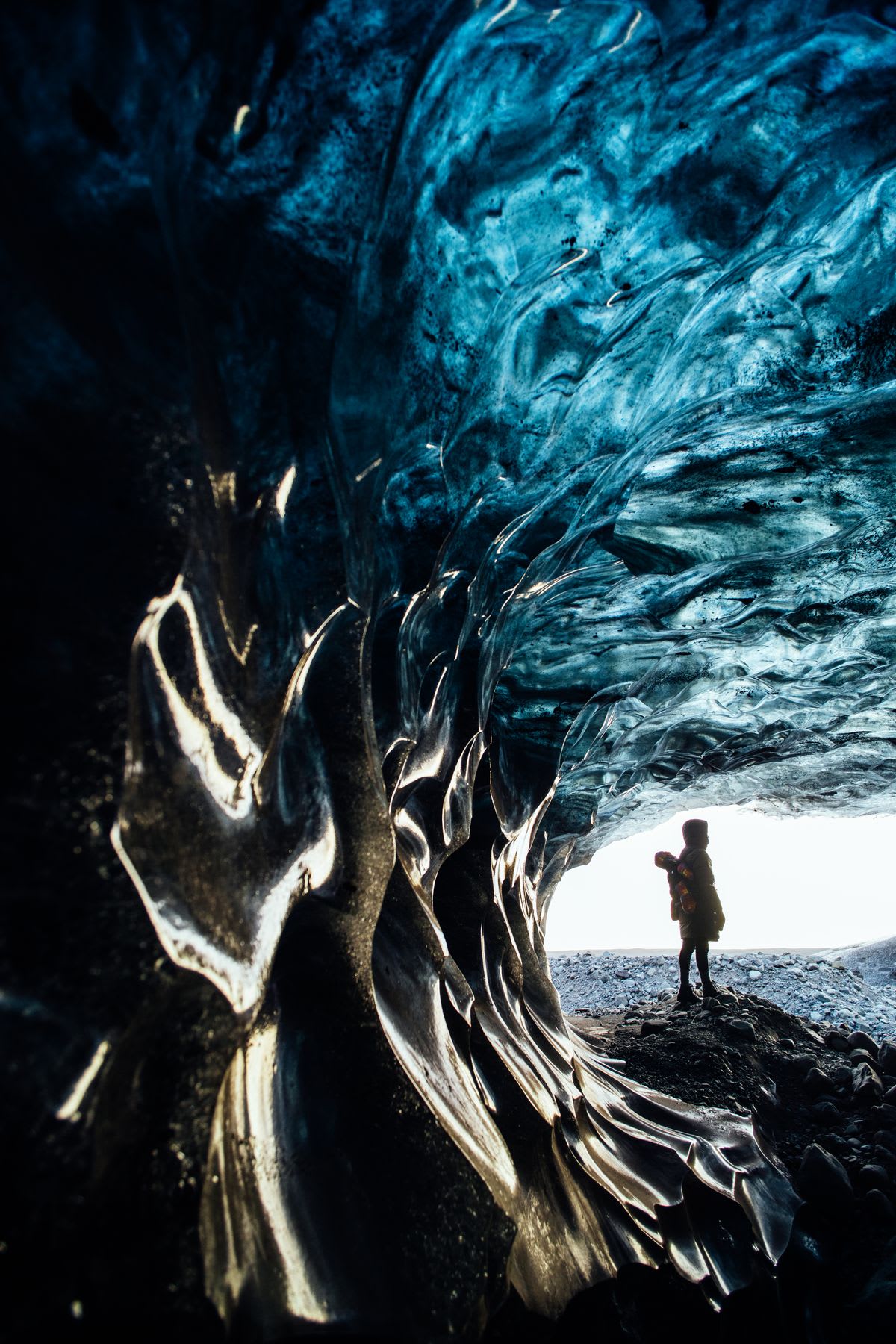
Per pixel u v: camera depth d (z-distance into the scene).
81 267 1.16
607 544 3.54
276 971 1.79
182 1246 1.24
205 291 1.45
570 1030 4.64
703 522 3.40
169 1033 1.29
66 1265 1.02
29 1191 0.98
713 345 2.58
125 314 1.22
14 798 1.02
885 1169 3.73
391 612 2.68
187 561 1.33
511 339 2.22
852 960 9.20
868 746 6.17
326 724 1.99
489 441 2.48
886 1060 5.09
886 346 2.54
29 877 1.03
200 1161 1.35
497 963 3.54
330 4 1.40
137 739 1.23
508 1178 2.22
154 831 1.26
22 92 1.07
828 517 3.33
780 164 2.04
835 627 4.25
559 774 4.74
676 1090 4.36
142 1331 1.11
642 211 2.05
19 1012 1.00
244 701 1.62
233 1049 1.48
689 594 3.87
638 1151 3.26
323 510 1.87
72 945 1.07
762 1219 3.12
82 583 1.13
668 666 4.55
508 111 1.75
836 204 2.16
